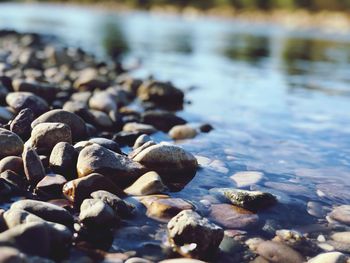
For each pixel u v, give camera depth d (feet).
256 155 3.27
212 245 1.92
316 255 1.97
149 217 2.16
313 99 5.65
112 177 2.46
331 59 11.19
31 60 6.24
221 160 3.10
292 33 23.24
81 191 2.25
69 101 4.02
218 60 9.72
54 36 12.21
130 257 1.84
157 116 3.85
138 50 10.64
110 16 30.01
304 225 2.22
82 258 1.79
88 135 3.18
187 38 15.07
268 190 2.61
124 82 5.37
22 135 2.95
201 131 3.81
